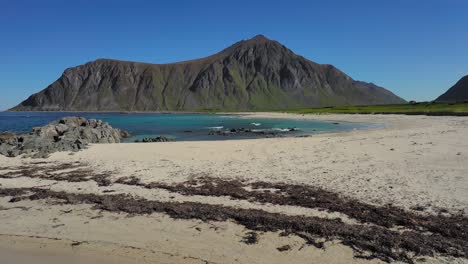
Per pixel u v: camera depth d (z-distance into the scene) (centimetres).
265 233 1209
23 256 1100
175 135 5391
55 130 3934
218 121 10050
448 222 1237
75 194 1652
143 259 1060
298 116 11588
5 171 2178
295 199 1523
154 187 1753
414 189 1602
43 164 2375
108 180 1900
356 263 1016
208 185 1759
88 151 2902
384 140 3341
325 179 1825
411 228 1217
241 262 1030
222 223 1296
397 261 1020
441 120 6369
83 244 1168
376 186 1666
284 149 2902
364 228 1210
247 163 2300
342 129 5688
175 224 1301
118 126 7875
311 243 1131
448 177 1778
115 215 1400
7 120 11625
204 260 1046
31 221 1367
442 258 1023
